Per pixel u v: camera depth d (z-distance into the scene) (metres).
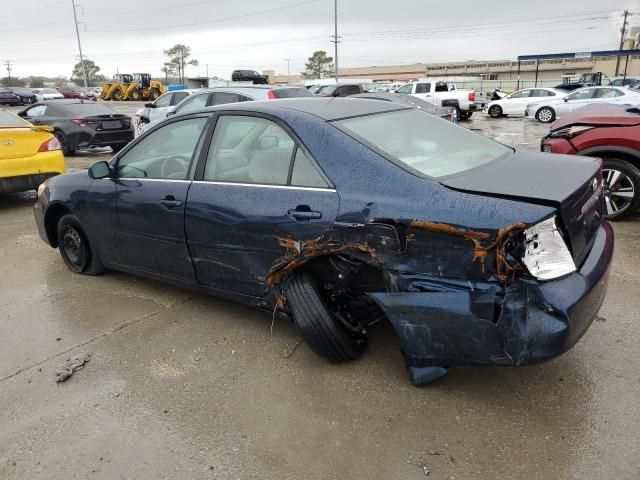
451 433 2.51
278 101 3.57
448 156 3.02
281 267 3.05
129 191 3.94
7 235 6.22
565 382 2.85
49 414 2.80
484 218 2.34
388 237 2.59
